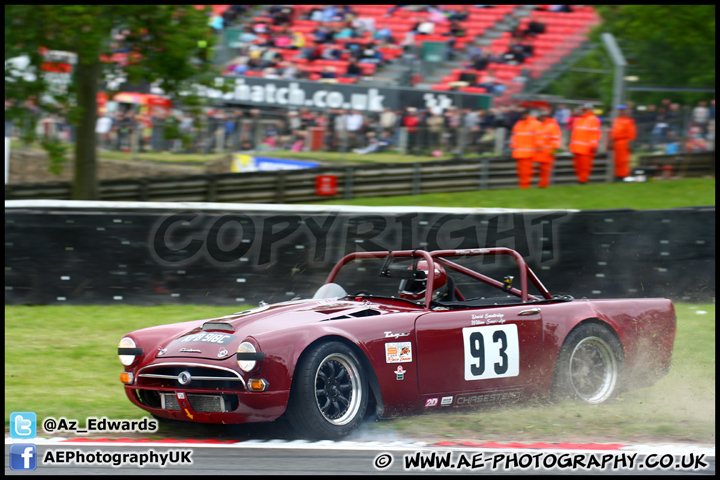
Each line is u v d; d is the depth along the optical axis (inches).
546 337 774.5
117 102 2928.2
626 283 1283.2
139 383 692.1
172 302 1231.5
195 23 2284.7
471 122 2507.4
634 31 2672.2
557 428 688.4
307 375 632.4
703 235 1304.1
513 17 3129.9
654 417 736.3
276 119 2751.0
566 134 2536.9
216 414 641.0
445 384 714.8
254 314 728.3
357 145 2605.8
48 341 1031.6
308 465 569.0
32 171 3043.8
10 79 2074.3
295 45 3154.5
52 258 1211.9
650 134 2464.3
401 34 3157.0
